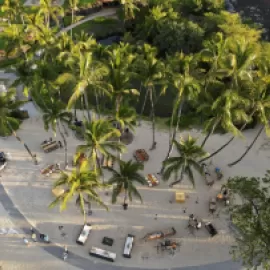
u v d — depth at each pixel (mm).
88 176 40969
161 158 57781
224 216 49906
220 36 58469
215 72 46281
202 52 52812
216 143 60375
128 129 61938
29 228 47969
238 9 99188
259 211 43188
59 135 60938
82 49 59562
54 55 60594
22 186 53000
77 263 44750
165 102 68438
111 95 48781
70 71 50188
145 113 66312
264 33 89938
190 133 62125
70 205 50719
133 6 80688
